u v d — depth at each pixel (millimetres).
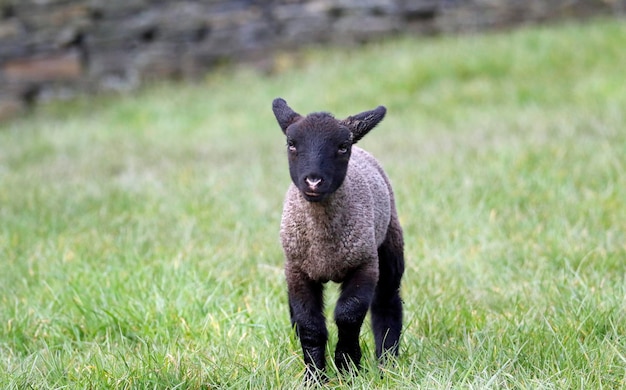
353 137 8945
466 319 10297
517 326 9789
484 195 15383
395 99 26578
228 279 12031
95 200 17125
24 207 16906
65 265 12938
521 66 28109
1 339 10781
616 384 8508
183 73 33688
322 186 8320
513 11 32938
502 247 12883
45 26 33156
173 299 11328
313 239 8742
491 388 8133
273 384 8695
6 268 13227
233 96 29562
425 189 16125
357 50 32375
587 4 32875
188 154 22172
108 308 11227
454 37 32094
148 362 9133
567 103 24234
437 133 22000
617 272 11656
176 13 33625
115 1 33438
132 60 33656
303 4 33531
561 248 12641
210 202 16406
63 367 9508
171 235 14438
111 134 26531
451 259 12578
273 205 15969
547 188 15492
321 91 28031
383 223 9445
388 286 9867
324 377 8867
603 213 14016
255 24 33656
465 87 26969
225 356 9469
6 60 33062
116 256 13242
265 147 22328
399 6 33250
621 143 18062
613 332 9586
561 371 8531
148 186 18125
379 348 9594
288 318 10633
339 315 8648
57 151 24125
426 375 8562
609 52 28297
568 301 10492
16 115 32719
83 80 33469
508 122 22109
